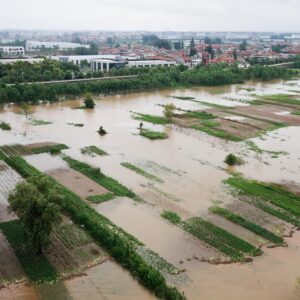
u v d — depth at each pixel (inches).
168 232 1955.0
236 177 2625.5
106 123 3937.0
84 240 1861.5
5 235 1882.4
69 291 1540.4
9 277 1600.6
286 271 1699.1
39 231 1678.2
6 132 3575.3
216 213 2143.2
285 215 2148.1
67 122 3961.6
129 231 1955.0
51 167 2736.2
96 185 2444.6
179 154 3048.7
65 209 2113.7
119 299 1509.6
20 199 1691.7
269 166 2847.0
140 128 3698.3
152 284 1553.9
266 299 1537.9
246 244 1863.9
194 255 1782.7
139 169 2719.0
